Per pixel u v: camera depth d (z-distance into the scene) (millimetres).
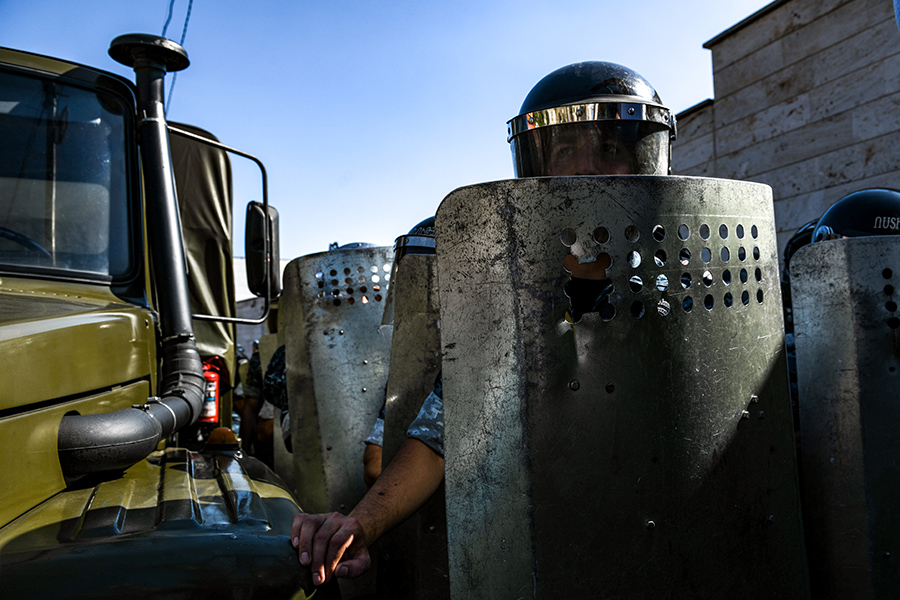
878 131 5234
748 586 1159
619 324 1105
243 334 13812
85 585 982
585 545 1081
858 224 2119
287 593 1084
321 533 1197
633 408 1104
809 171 5816
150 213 2193
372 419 3100
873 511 1611
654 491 1105
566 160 1349
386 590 2150
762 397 1201
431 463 1366
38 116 2086
